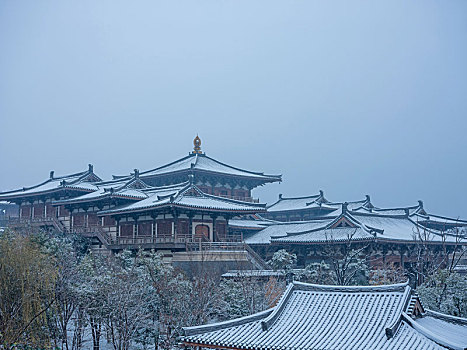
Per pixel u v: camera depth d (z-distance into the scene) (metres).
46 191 95.75
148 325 51.22
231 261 68.94
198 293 50.81
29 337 42.66
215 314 53.69
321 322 32.16
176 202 68.31
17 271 43.50
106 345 55.03
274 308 33.84
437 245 83.19
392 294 32.50
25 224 86.94
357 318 31.61
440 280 55.56
